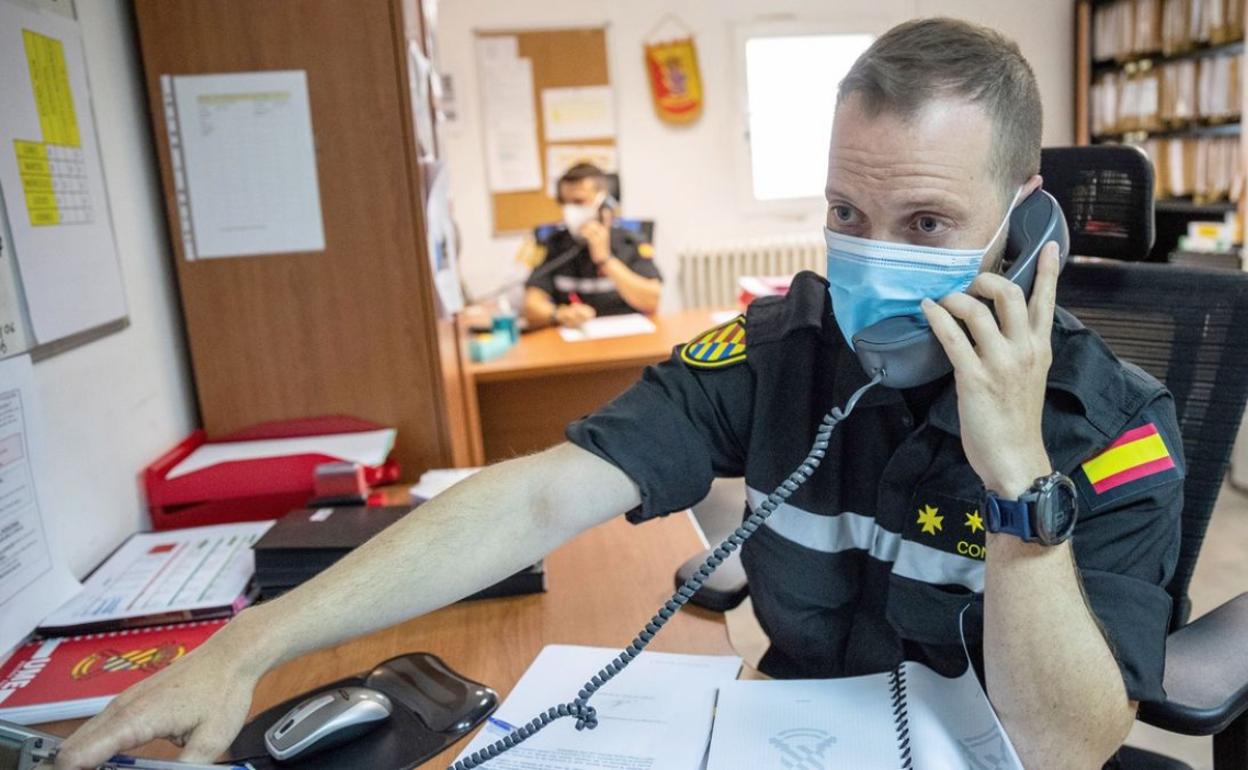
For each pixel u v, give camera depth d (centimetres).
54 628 110
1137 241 125
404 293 168
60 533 123
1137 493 80
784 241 457
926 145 75
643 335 315
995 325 72
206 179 160
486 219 439
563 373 284
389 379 171
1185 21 384
